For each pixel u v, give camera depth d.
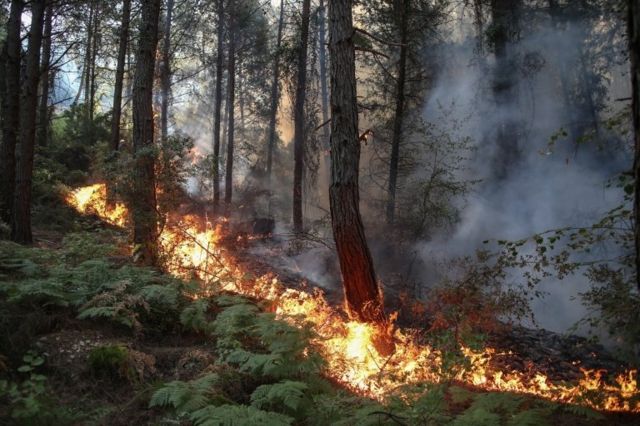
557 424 5.09
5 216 10.78
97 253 7.98
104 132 24.05
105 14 17.78
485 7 19.69
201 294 7.29
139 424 4.49
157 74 25.81
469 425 4.26
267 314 6.11
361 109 19.06
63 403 4.57
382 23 17.83
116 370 5.01
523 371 8.05
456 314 7.94
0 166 11.07
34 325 5.27
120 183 9.21
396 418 4.37
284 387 4.56
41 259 7.47
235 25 25.78
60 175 17.88
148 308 6.11
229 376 5.20
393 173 16.66
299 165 19.27
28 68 10.26
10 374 4.69
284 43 20.22
